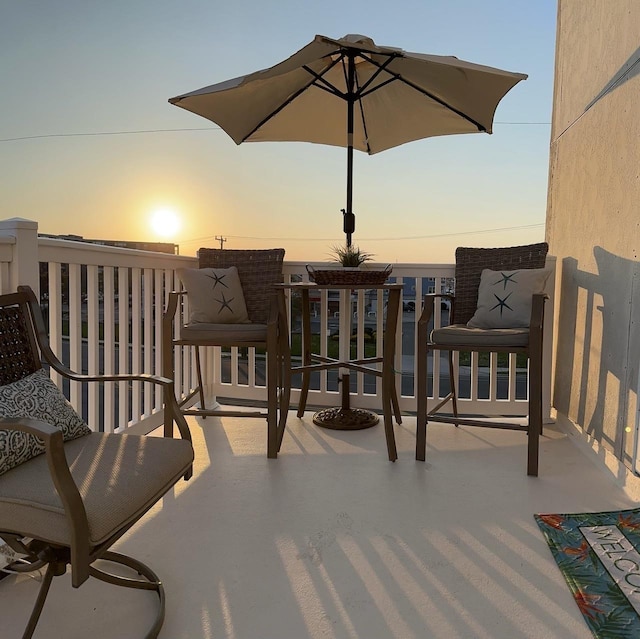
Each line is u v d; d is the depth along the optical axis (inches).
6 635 51.2
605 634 51.7
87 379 65.1
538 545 68.9
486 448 109.1
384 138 146.1
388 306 101.3
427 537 70.9
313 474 93.5
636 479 84.0
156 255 118.0
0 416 51.0
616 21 98.1
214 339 105.7
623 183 94.5
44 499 43.6
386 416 100.9
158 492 52.1
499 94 115.1
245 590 59.1
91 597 57.7
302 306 130.9
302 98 135.0
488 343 96.1
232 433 118.6
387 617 54.6
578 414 113.7
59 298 85.3
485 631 52.4
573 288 118.4
